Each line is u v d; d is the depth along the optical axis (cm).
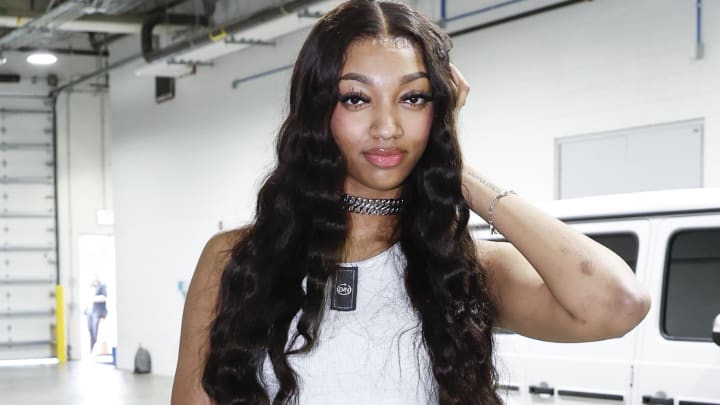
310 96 139
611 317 137
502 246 155
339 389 136
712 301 337
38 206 1641
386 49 137
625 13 683
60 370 1445
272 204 142
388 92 137
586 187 712
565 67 726
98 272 1650
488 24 783
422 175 143
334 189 140
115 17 1206
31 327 1633
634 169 679
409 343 138
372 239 143
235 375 137
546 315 145
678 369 336
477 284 145
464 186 147
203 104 1193
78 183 1655
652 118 667
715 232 342
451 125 142
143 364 1319
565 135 726
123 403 1052
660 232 354
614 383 352
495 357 154
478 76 796
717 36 628
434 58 139
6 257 1625
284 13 908
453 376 137
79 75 1645
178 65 1138
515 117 764
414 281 140
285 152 142
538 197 747
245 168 1115
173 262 1261
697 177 639
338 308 138
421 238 141
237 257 141
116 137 1408
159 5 1213
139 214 1341
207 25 1170
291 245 140
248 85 1106
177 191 1250
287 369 135
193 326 144
